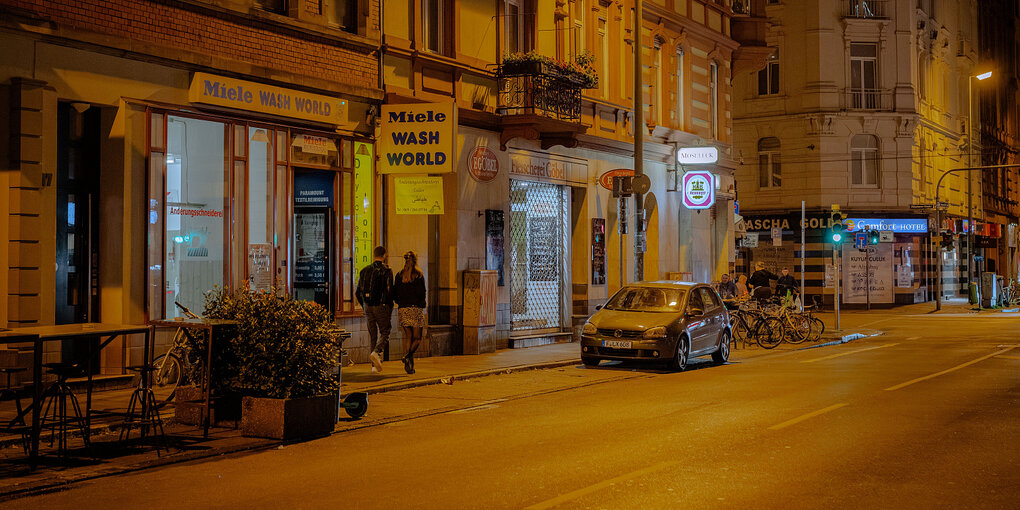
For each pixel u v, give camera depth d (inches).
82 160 557.0
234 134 634.2
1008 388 569.3
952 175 2145.7
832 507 280.5
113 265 557.6
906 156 1866.4
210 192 619.5
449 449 385.4
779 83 1878.7
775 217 1878.7
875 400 514.9
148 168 570.3
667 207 1193.4
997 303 1828.2
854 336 1099.9
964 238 2269.9
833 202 1844.2
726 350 789.2
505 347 889.5
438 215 829.2
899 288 1884.8
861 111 1845.5
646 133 1131.3
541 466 344.5
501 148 876.6
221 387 443.8
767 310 1016.9
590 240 1024.2
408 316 649.6
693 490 302.5
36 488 319.3
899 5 1861.5
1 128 505.4
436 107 722.8
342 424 459.8
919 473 327.9
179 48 584.7
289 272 679.1
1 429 356.5
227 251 629.0
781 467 338.0
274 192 667.4
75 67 533.3
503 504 287.0
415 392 581.0
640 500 289.6
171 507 291.6
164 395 522.3
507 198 889.5
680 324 711.7
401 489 310.5
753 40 1381.6
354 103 729.6
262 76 641.6
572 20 996.6
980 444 382.6
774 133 1883.6
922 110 1969.7
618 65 1079.6
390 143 732.0
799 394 544.1
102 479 336.8
